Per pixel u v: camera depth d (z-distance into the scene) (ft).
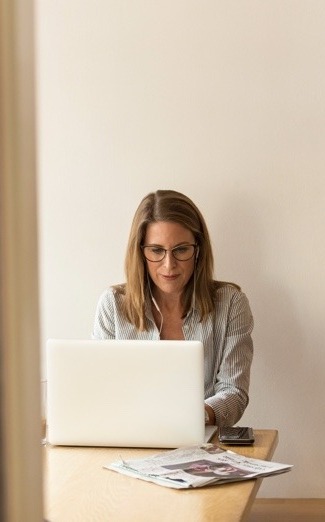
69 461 6.98
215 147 10.84
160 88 10.89
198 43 10.79
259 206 10.82
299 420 10.96
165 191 9.57
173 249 9.25
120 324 9.57
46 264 11.23
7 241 1.77
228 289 9.68
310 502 10.99
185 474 6.27
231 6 10.71
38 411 1.86
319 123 10.68
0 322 1.76
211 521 5.31
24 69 1.78
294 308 10.87
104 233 11.12
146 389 7.25
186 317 9.52
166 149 10.93
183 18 10.79
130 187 11.03
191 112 10.85
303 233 10.78
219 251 10.92
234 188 10.85
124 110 10.97
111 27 10.92
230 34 10.74
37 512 1.86
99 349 7.31
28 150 1.80
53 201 11.15
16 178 1.77
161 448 7.34
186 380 7.18
